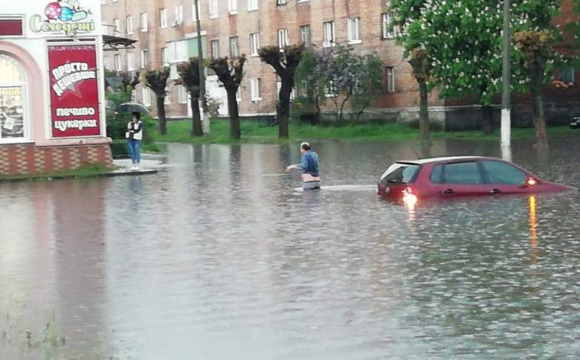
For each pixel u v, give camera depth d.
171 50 104.88
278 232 22.22
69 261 19.06
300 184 34.50
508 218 23.11
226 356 11.53
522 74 62.47
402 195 27.59
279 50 73.06
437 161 27.84
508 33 49.59
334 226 22.88
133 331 12.95
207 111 79.62
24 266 18.61
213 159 51.47
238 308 14.16
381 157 47.56
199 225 24.05
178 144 73.69
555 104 74.19
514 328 12.48
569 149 48.81
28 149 41.19
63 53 41.50
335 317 13.37
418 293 14.81
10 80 41.16
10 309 14.67
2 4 40.78
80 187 36.00
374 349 11.61
